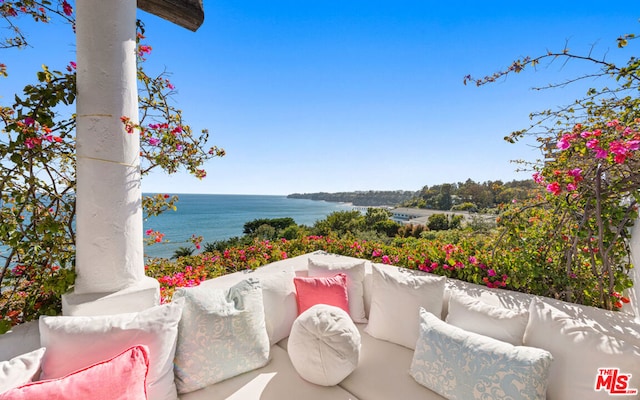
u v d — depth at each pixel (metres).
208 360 1.37
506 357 1.18
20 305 1.44
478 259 2.19
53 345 1.10
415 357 1.46
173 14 1.70
